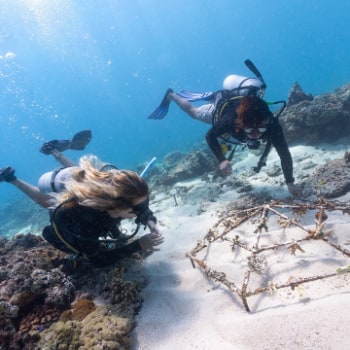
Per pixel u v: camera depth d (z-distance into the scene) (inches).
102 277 149.0
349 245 129.8
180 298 130.1
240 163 313.6
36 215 466.6
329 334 92.1
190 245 171.8
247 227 167.3
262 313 107.4
